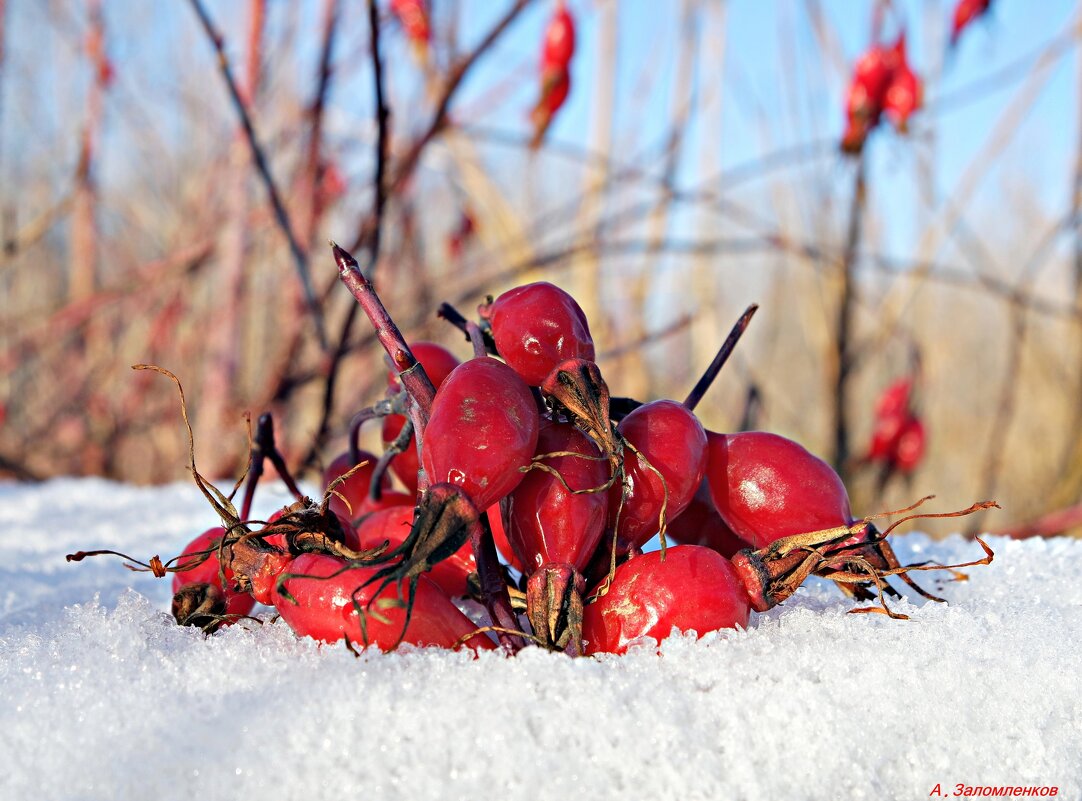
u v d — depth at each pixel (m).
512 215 0.51
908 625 0.16
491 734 0.14
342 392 0.52
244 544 0.16
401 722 0.14
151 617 0.16
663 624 0.15
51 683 0.15
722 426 0.65
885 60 0.48
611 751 0.14
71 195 0.63
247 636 0.16
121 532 0.31
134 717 0.14
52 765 0.13
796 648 0.15
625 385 0.60
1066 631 0.16
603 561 0.16
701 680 0.15
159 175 0.78
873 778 0.14
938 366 1.15
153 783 0.13
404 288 0.56
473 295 0.41
